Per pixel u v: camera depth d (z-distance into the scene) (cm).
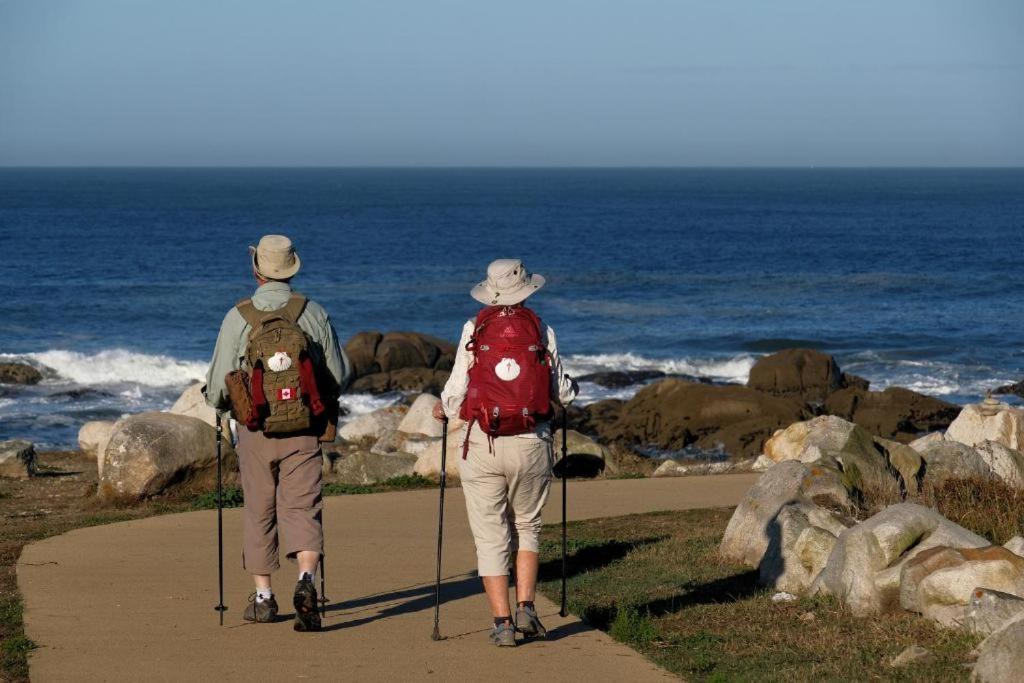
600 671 623
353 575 896
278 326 684
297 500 692
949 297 6141
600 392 3697
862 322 5281
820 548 855
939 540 780
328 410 709
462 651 660
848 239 10362
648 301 6106
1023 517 994
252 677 609
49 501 1499
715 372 4047
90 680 607
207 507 1329
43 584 860
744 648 697
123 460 1384
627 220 13762
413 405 2259
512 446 645
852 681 623
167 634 703
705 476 1589
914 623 733
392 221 13212
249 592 830
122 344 4528
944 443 1293
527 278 671
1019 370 4094
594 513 1273
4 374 3566
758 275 7238
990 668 598
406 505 1291
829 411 3102
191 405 2038
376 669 624
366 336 3859
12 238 9656
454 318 5603
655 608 806
